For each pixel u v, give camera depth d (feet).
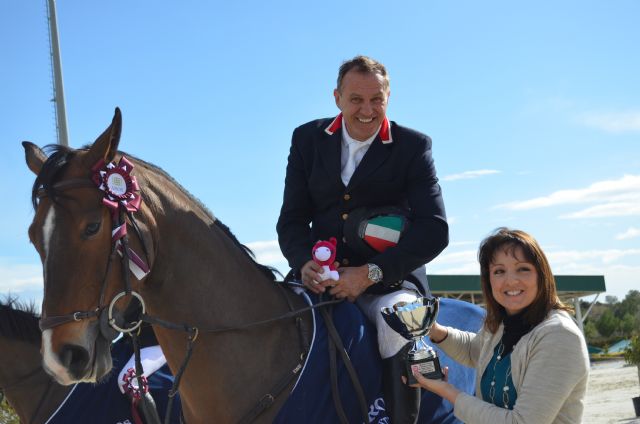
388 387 10.00
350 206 11.03
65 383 8.50
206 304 9.55
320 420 9.46
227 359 9.46
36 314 14.07
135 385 12.23
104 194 8.68
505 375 8.75
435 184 11.00
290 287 10.76
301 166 11.60
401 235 10.66
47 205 8.59
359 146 11.07
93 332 8.62
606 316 203.41
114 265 8.73
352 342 9.89
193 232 9.65
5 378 13.66
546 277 8.71
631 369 75.10
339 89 11.02
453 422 10.76
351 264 11.02
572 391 8.34
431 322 9.43
